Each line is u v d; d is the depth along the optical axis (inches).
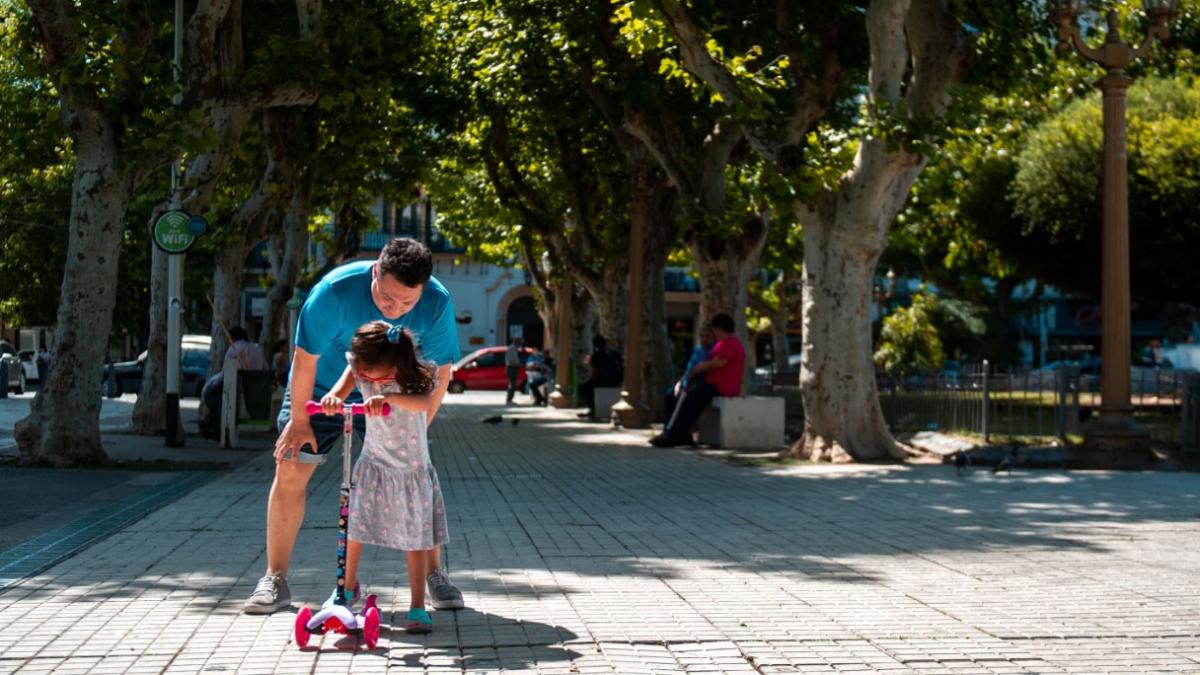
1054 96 1044.5
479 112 1069.8
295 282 984.3
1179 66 1004.6
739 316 916.0
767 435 739.4
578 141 1119.0
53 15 540.1
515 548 330.6
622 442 808.3
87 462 554.6
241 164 1026.7
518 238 1368.1
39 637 216.2
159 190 1013.2
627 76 844.6
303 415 231.6
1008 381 684.1
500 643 213.2
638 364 977.5
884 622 234.2
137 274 1736.0
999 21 656.4
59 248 1583.4
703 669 197.3
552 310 1614.2
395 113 1000.2
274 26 781.9
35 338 1948.8
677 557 315.3
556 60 922.7
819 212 633.6
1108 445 586.6
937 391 751.1
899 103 612.7
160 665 197.0
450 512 414.9
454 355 239.6
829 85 697.6
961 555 319.3
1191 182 880.3
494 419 1052.5
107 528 356.8
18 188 1557.6
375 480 221.8
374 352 218.4
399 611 240.7
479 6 946.1
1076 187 945.5
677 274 2672.2
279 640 214.5
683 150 869.2
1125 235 590.9
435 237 2487.7
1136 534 358.3
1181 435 639.8
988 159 1071.6
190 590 262.1
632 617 237.0
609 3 830.5
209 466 578.2
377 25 767.1
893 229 1284.4
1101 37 758.5
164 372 800.3
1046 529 370.0
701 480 537.6
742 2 749.9
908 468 590.2
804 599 257.6
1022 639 221.0
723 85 621.9
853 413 634.2
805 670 197.3
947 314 1852.9
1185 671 199.2
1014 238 1095.0
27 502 422.3
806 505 437.1
